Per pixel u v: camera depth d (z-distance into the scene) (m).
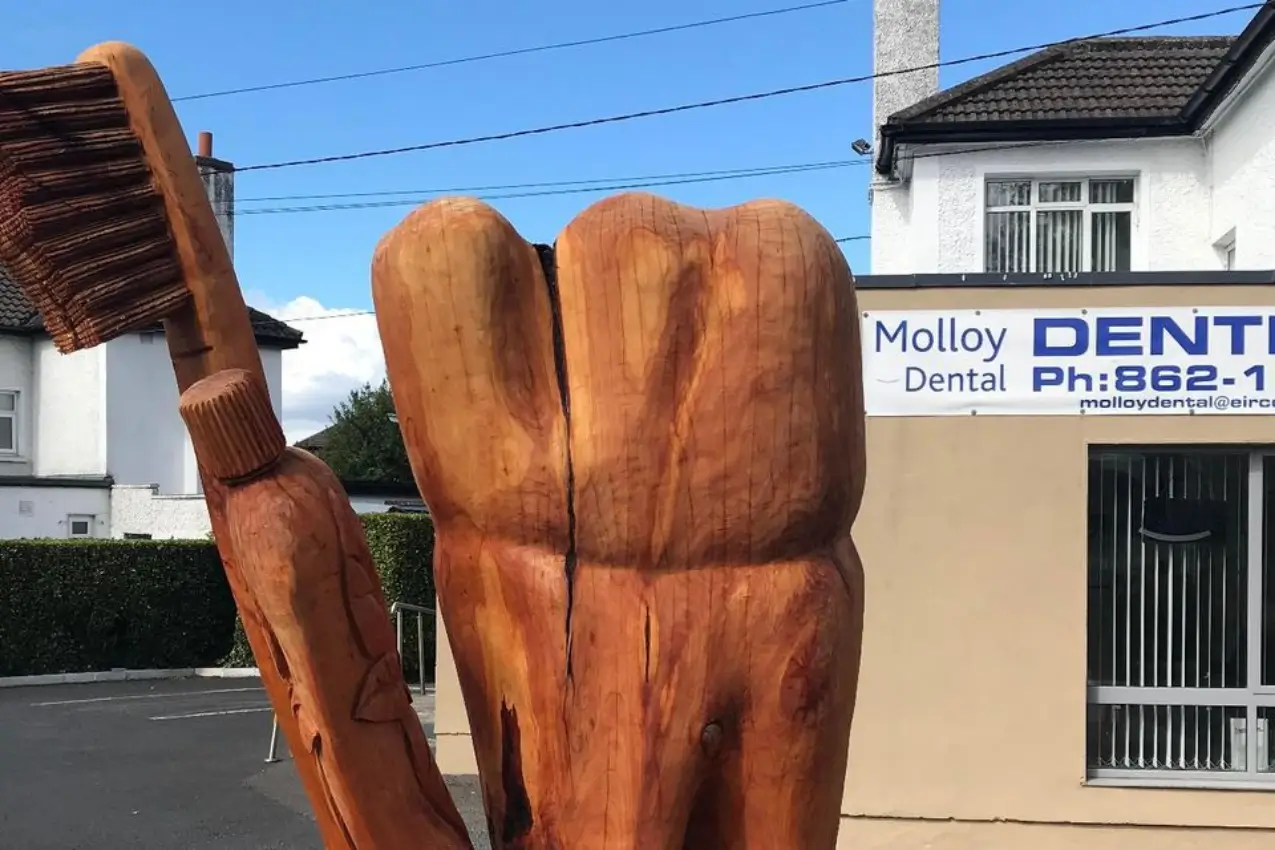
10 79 1.22
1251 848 5.04
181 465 16.95
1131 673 5.29
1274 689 5.17
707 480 1.18
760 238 1.19
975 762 5.20
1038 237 8.93
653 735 1.18
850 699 1.28
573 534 1.21
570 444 1.20
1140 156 8.70
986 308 5.25
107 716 9.38
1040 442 5.23
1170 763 5.25
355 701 1.16
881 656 5.24
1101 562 5.32
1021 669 5.20
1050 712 5.18
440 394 1.22
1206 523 5.28
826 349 1.21
